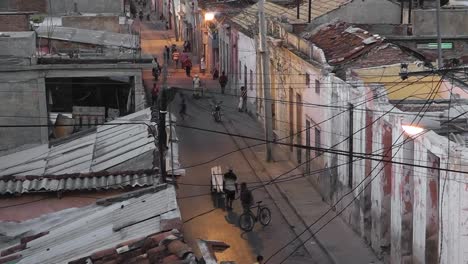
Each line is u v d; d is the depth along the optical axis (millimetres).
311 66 32969
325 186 31344
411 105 24781
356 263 24766
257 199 32531
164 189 18359
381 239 24578
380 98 24766
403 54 31000
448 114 22266
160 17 100250
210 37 63312
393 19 40531
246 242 27500
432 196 20406
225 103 51562
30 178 20812
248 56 48438
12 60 30406
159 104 28094
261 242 27484
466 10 35781
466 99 24219
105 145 25266
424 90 26766
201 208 30953
